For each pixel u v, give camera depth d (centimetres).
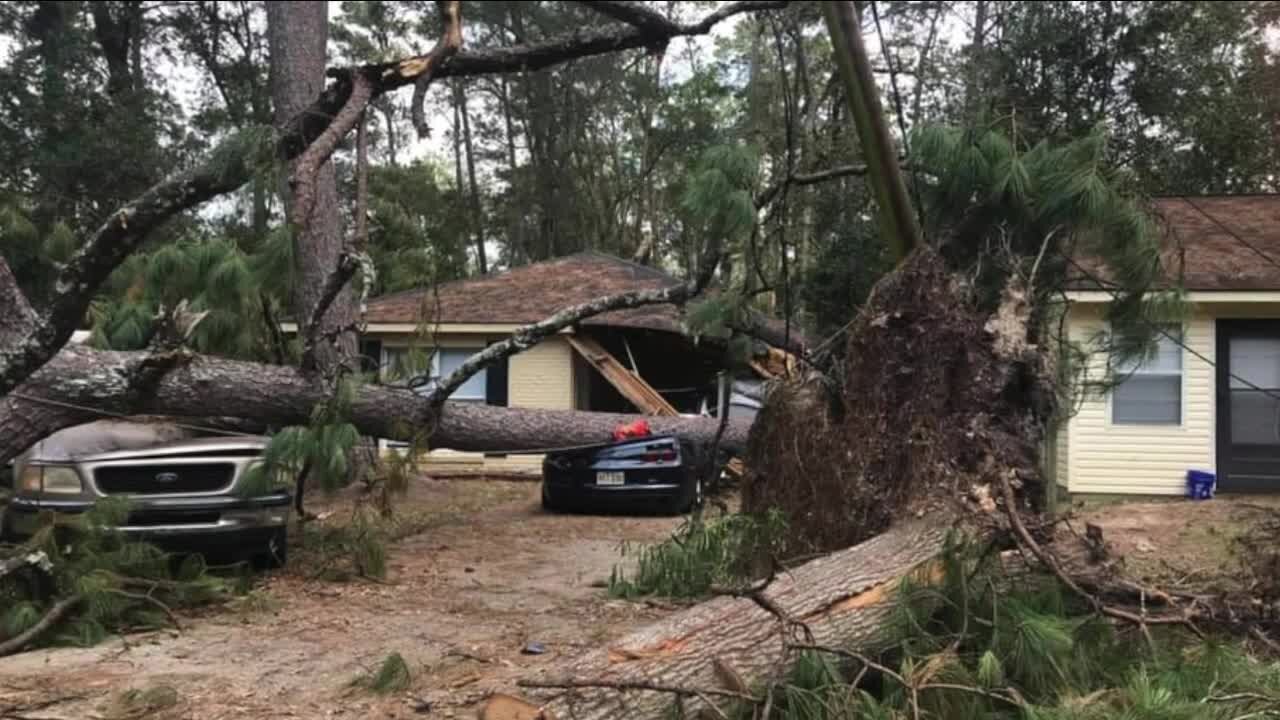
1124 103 1675
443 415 880
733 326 693
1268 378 1126
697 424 1042
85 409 677
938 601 407
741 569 573
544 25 2872
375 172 2803
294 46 1317
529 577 721
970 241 560
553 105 3388
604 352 1445
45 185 1778
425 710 422
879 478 500
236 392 717
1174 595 443
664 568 629
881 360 512
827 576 420
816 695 354
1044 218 539
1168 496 1140
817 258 1008
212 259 660
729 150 599
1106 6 1666
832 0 482
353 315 1081
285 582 695
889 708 357
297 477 707
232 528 658
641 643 377
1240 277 1067
